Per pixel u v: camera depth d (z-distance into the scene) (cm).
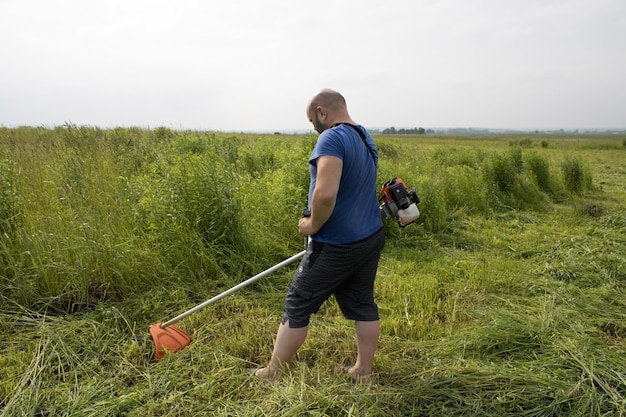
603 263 466
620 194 1032
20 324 318
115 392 252
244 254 447
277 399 236
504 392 247
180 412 235
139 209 447
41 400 242
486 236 605
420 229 596
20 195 430
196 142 912
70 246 373
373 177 241
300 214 531
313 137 809
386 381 264
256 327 327
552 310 350
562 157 1867
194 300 372
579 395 244
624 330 335
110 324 323
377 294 396
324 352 295
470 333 314
